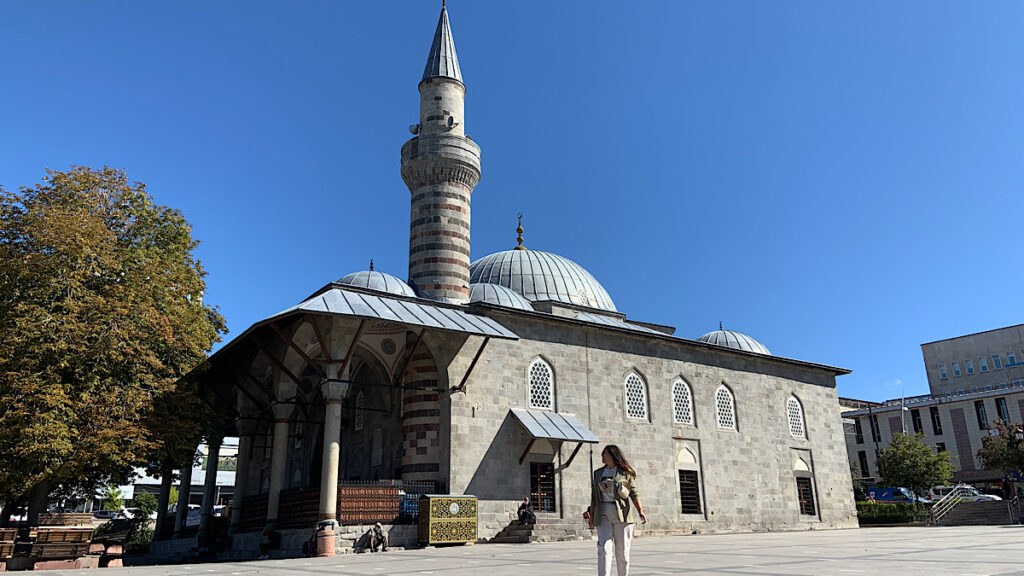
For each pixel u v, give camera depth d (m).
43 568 19.62
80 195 28.05
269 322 25.14
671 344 38.34
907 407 78.62
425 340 29.98
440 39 37.50
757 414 41.62
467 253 34.38
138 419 25.33
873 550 16.61
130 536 40.50
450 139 34.66
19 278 25.16
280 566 16.86
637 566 13.02
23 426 22.41
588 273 45.12
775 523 40.00
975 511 43.00
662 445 35.88
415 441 29.17
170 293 28.70
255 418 33.47
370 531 24.30
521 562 15.75
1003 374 82.19
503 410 30.50
